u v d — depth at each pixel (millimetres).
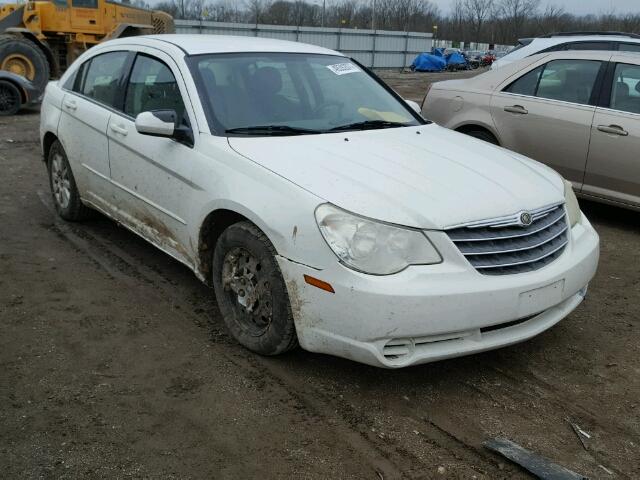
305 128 4031
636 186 5844
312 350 3234
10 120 12172
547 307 3342
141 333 3824
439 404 3223
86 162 5090
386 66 48250
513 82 6723
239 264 3607
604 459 2865
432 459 2812
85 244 5266
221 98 4043
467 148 4074
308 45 5000
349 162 3512
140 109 4473
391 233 3014
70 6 15961
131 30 17391
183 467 2705
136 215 4547
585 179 6188
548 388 3410
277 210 3246
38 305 4145
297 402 3186
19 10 15680
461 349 3127
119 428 2939
